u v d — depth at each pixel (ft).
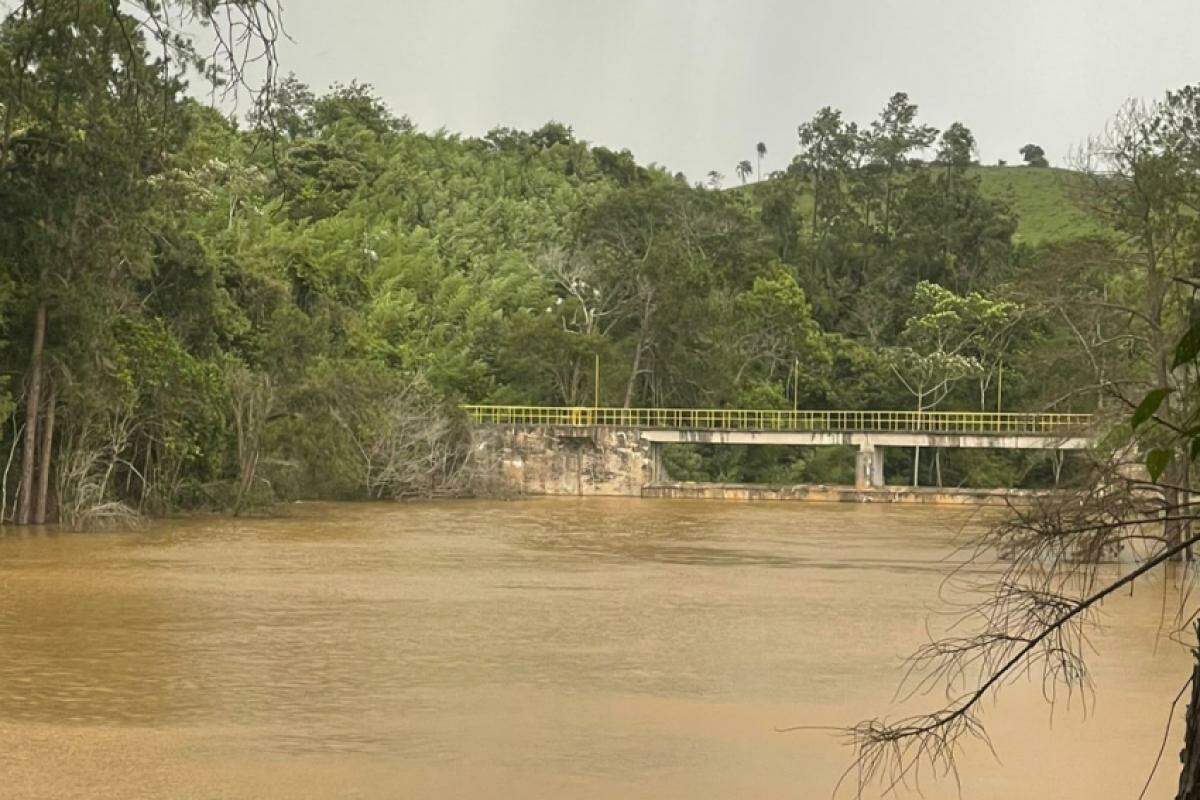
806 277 446.19
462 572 169.07
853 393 383.04
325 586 151.33
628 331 392.06
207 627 121.49
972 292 398.01
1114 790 73.00
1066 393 200.54
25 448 204.95
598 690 97.35
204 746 79.87
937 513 287.28
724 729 86.07
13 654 107.24
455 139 545.44
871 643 118.93
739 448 381.19
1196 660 23.22
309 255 351.46
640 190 403.13
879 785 73.46
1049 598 28.40
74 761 76.43
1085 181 203.92
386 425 275.80
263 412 244.83
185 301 239.71
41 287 198.08
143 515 224.53
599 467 339.16
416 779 73.72
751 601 146.41
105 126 188.34
